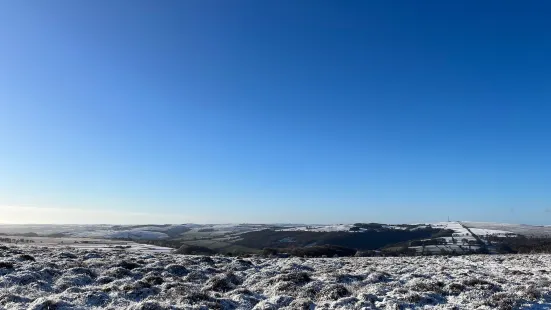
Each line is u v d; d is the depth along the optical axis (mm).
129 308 16641
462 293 21391
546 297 20484
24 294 19312
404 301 19453
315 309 18438
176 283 23141
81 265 29438
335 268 34188
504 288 22859
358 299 19734
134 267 30375
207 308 17672
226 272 29047
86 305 17422
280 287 22969
